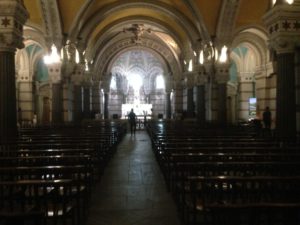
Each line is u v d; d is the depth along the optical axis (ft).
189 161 20.65
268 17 35.17
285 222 10.87
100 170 28.91
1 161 20.04
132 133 82.07
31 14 60.54
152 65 145.48
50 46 61.72
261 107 72.18
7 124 32.01
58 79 62.44
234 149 23.86
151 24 90.43
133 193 24.31
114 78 145.07
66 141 31.68
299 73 37.55
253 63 86.02
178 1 71.56
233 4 57.21
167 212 19.88
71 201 16.25
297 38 33.60
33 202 16.57
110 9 73.56
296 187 15.57
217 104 65.77
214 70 64.69
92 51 91.50
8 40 31.35
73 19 63.52
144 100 146.30
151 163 37.96
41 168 17.02
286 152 23.58
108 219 18.71
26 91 86.94
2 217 9.80
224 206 10.21
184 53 90.38
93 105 113.91
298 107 37.63
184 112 96.12
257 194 15.43
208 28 64.28
